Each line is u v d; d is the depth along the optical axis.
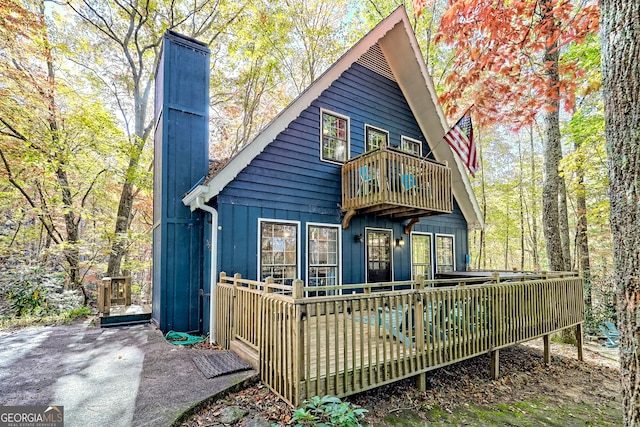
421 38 14.71
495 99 5.70
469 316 5.21
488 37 5.03
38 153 9.41
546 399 4.99
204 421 3.20
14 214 11.55
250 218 6.54
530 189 17.73
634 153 2.12
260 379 4.12
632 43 2.13
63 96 10.57
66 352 4.99
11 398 3.41
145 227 18.28
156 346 5.31
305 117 7.52
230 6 12.97
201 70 7.48
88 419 3.01
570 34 4.88
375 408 4.11
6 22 8.14
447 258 10.67
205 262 6.73
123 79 13.51
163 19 12.92
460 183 10.61
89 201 14.56
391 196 6.81
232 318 5.25
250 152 6.34
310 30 14.82
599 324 10.55
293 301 3.44
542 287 6.65
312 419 2.88
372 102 9.05
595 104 9.08
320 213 7.59
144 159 12.64
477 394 4.89
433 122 10.12
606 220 11.99
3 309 7.95
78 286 10.91
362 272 8.27
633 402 2.09
